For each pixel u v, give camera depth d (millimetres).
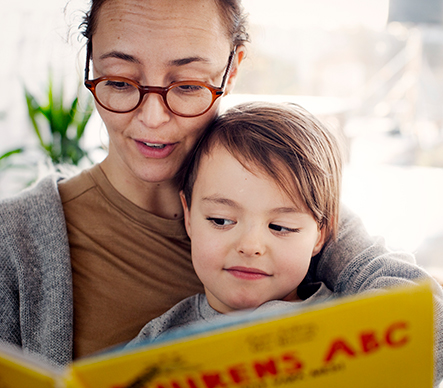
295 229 763
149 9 692
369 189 3062
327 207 823
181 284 881
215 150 788
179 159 826
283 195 746
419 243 2320
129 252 861
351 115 3812
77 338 815
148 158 794
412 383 407
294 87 3869
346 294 785
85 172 906
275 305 716
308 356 386
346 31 3957
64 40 1005
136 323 841
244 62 1016
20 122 2738
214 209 763
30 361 377
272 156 764
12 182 2217
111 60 729
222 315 766
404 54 4012
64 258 813
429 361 404
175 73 739
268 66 3705
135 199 872
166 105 744
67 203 877
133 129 765
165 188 874
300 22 3164
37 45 2650
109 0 705
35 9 2646
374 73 4125
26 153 2082
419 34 3844
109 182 874
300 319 375
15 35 2656
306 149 793
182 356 367
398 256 799
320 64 3949
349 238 879
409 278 701
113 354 370
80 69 968
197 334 397
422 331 396
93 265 846
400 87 4070
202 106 771
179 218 913
